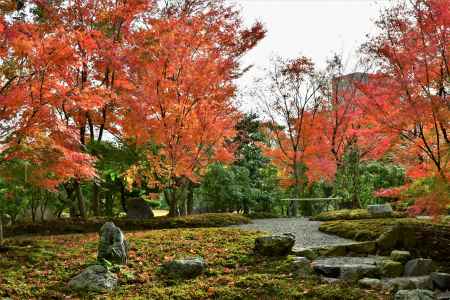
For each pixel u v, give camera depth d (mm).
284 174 25016
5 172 12078
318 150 22125
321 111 22484
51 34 11680
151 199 21984
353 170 22781
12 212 18469
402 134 11758
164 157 18469
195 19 16656
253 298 8695
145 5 16422
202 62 16547
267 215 20875
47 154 11719
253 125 27328
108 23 17234
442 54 10680
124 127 16859
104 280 9453
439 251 11344
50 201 19578
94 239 13227
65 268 10352
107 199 22422
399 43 11492
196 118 16891
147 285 9578
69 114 15031
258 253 11508
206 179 23906
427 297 7863
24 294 8961
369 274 9836
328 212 19391
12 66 10734
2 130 10875
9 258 10930
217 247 12109
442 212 10500
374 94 12312
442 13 10477
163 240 12742
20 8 13938
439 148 11078
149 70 16172
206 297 8844
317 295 8648
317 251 11703
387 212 17109
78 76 15539
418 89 11219
